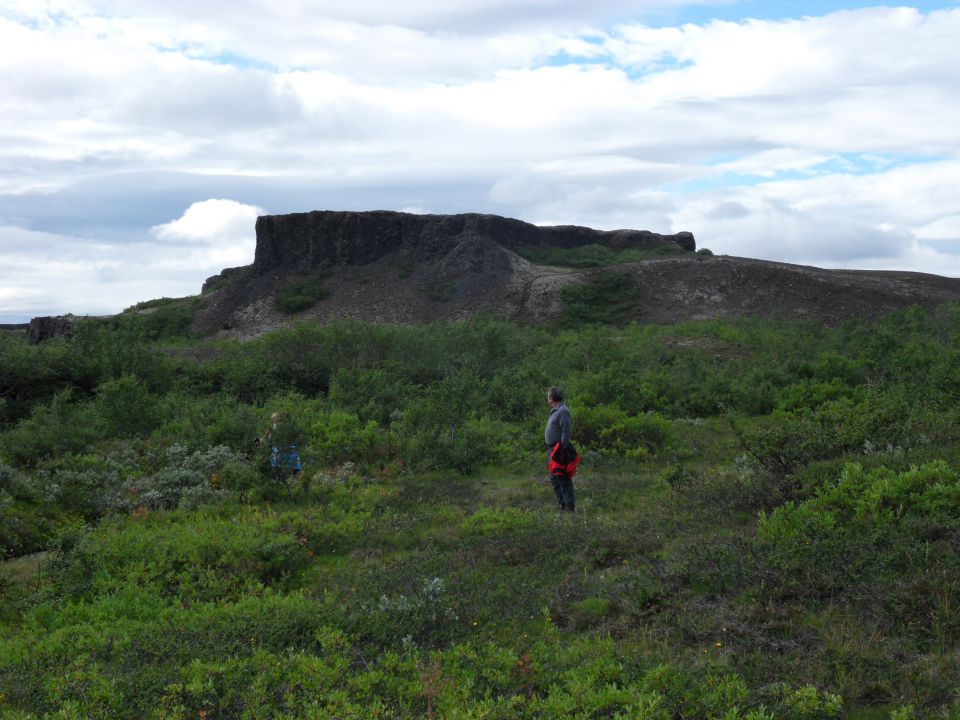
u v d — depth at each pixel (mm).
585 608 6312
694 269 65500
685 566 6625
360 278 69812
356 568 8445
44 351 22938
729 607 5863
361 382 22031
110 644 6074
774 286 60719
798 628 5293
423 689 4680
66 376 22734
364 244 72250
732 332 35062
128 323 26391
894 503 7098
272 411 18844
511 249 78250
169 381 23781
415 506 11023
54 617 7070
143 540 8602
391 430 16703
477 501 11250
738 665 4797
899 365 20922
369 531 9688
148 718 4512
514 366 26781
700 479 10984
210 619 6391
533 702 4414
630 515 9445
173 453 14070
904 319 38844
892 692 4324
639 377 21875
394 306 64938
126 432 16781
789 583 5926
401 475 13477
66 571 8109
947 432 9969
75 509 11234
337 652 5445
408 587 7234
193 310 70875
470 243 71000
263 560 8438
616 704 4371
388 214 73250
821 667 4656
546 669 5008
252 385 24500
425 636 5840
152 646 5707
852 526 6875
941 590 5316
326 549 9258
